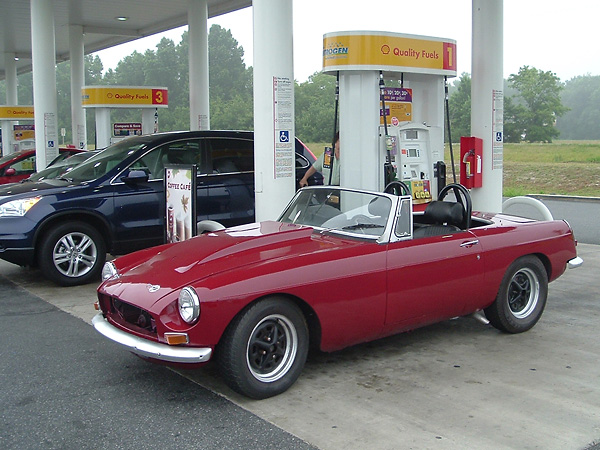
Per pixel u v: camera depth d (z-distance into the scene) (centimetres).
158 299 421
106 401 440
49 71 1617
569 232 627
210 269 443
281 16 754
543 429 392
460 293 533
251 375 429
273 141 766
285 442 377
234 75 7931
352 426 398
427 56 866
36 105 1623
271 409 425
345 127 865
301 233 525
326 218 553
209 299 408
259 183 776
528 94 5166
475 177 1000
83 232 800
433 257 511
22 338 588
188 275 439
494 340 574
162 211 855
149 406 431
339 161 887
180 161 880
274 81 759
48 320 649
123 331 448
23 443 379
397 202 509
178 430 394
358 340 487
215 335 412
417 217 629
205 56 1820
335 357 529
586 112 8075
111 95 1936
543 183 2412
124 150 874
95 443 378
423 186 904
